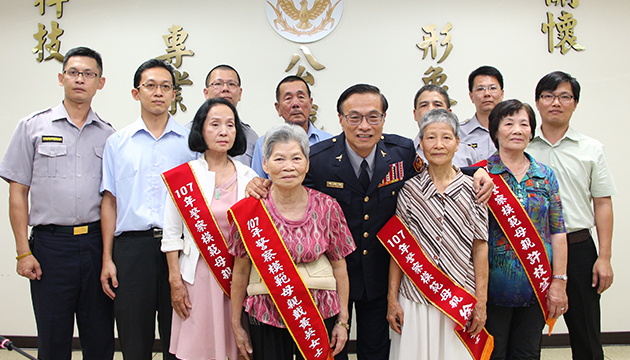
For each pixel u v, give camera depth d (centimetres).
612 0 244
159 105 164
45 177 167
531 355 147
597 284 176
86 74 166
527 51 246
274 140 125
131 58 246
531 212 146
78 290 169
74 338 251
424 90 203
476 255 138
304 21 245
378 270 154
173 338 151
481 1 244
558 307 146
